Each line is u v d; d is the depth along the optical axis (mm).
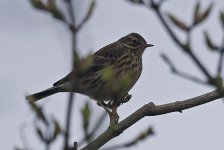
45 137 5980
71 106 5879
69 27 5781
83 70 6109
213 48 6238
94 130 6117
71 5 5742
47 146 5980
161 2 6047
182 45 6113
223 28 6207
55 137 5984
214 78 6176
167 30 6098
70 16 5770
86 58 6156
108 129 12250
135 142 6867
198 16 6250
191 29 6246
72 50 5836
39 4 6059
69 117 5844
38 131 5988
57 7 5867
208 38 6250
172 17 6277
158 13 6086
